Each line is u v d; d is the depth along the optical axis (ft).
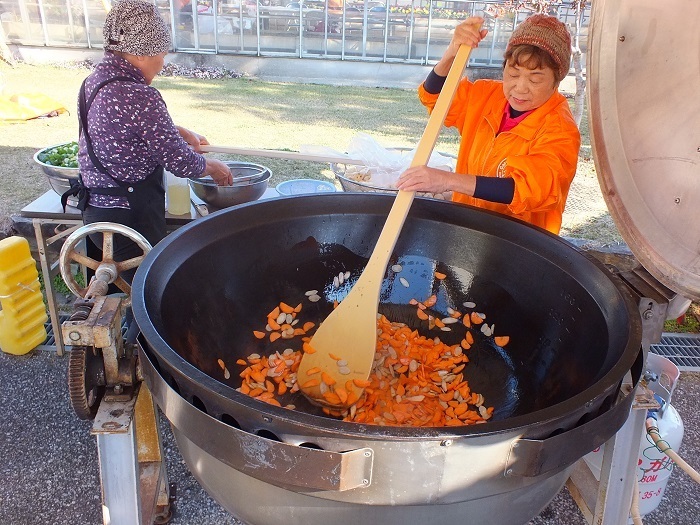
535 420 2.26
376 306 3.85
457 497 2.32
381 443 2.16
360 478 2.23
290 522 2.72
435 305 4.47
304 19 26.35
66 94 20.35
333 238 4.38
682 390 6.97
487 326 4.21
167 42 5.61
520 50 4.20
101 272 3.57
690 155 2.97
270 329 4.18
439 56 26.89
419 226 4.39
